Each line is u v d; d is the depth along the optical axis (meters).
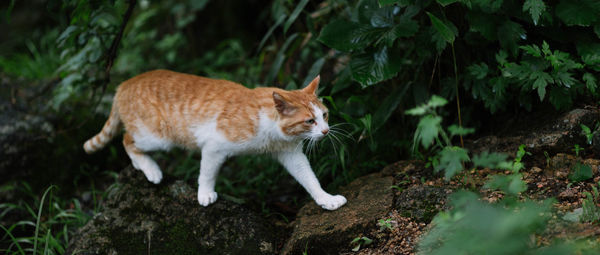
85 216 4.22
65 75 4.63
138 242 3.25
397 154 4.12
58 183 4.83
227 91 3.25
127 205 3.41
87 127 5.03
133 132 3.47
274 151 3.34
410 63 3.80
